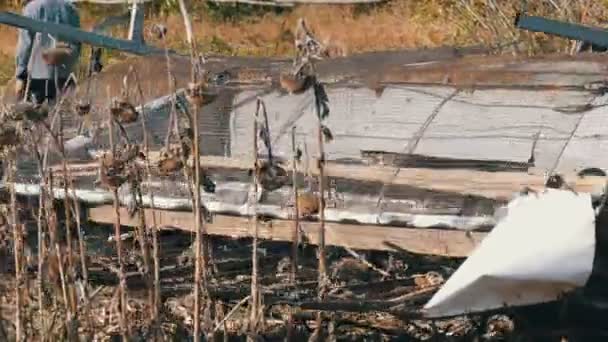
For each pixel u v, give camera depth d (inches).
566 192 191.9
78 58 322.3
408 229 215.8
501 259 183.0
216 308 219.0
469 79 243.4
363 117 248.7
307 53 200.7
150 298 210.8
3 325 198.1
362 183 221.9
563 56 239.0
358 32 565.3
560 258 182.1
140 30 303.7
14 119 200.4
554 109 237.3
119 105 213.5
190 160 228.4
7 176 221.8
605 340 204.8
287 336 217.8
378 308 203.0
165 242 243.4
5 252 220.7
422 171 225.3
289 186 224.1
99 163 215.8
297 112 249.6
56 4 379.9
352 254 224.2
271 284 226.2
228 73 256.4
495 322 231.1
